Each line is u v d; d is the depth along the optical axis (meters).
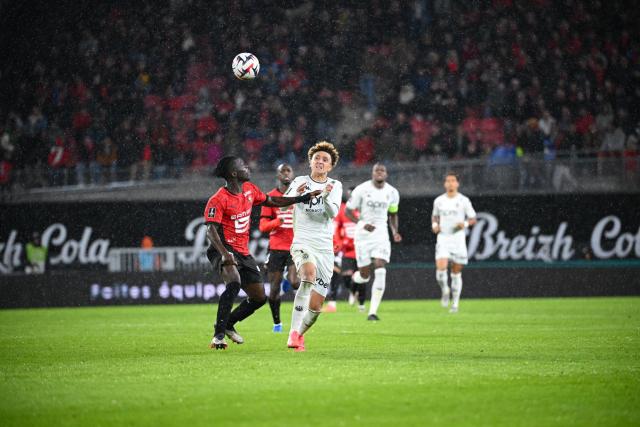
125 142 96.31
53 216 75.56
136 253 76.31
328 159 31.70
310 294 31.73
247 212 33.31
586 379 23.98
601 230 79.69
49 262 75.38
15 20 98.56
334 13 105.19
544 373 25.25
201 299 75.81
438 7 106.25
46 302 73.06
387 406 19.88
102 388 23.09
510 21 106.25
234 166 32.53
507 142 97.06
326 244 31.73
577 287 78.44
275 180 83.25
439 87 102.25
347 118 100.00
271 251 43.75
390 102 101.50
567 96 102.88
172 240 77.31
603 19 106.62
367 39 104.31
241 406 20.02
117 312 64.19
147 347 35.09
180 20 102.94
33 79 97.56
